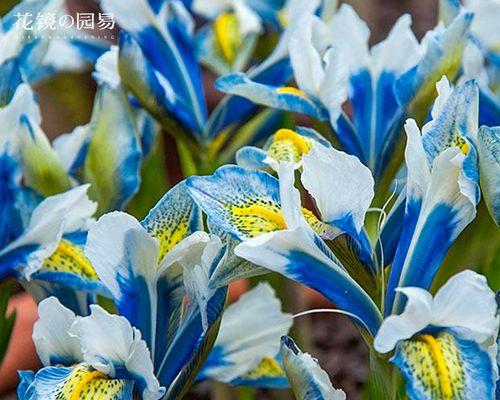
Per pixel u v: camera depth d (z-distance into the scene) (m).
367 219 0.72
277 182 0.64
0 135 0.69
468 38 0.73
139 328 0.64
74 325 0.63
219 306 0.64
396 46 0.73
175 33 0.76
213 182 0.63
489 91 0.73
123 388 0.63
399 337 0.60
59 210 0.69
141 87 0.73
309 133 0.71
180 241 0.64
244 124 0.76
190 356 0.65
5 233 0.70
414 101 0.70
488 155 0.62
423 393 0.60
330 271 0.63
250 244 0.61
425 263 0.63
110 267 0.64
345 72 0.71
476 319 0.60
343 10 0.73
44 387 0.63
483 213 0.69
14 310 0.72
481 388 0.60
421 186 0.62
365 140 0.72
